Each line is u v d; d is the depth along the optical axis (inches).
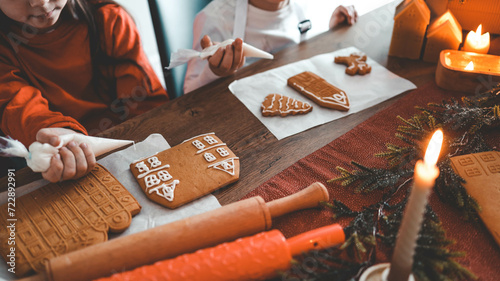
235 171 26.4
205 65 41.2
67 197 24.7
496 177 24.5
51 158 24.6
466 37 33.5
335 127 29.7
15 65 36.7
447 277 20.5
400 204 23.9
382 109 30.9
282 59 35.7
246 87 32.9
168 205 24.6
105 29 39.7
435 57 34.9
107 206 24.3
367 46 37.0
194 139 28.3
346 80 33.4
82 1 37.9
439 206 24.5
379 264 20.8
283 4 43.5
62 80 39.4
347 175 25.5
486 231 23.4
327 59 35.4
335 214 23.9
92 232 23.1
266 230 23.0
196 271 20.1
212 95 32.3
